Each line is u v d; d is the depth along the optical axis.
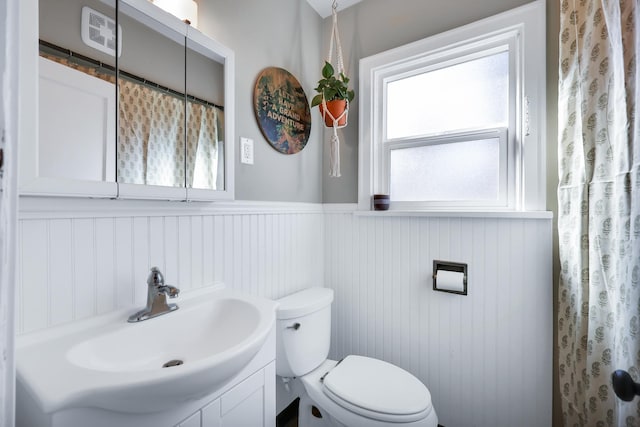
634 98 0.69
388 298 1.56
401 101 1.62
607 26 0.82
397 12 1.54
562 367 1.08
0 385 0.26
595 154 0.87
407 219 1.49
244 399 0.83
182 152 0.97
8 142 0.26
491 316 1.28
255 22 1.33
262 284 1.36
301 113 1.60
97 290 0.81
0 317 0.26
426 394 1.08
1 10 0.26
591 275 0.88
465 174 1.44
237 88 1.24
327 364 1.39
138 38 0.86
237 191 1.25
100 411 0.54
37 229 0.71
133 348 0.78
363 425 1.02
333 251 1.75
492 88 1.37
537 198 1.20
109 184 0.78
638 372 0.62
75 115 0.72
